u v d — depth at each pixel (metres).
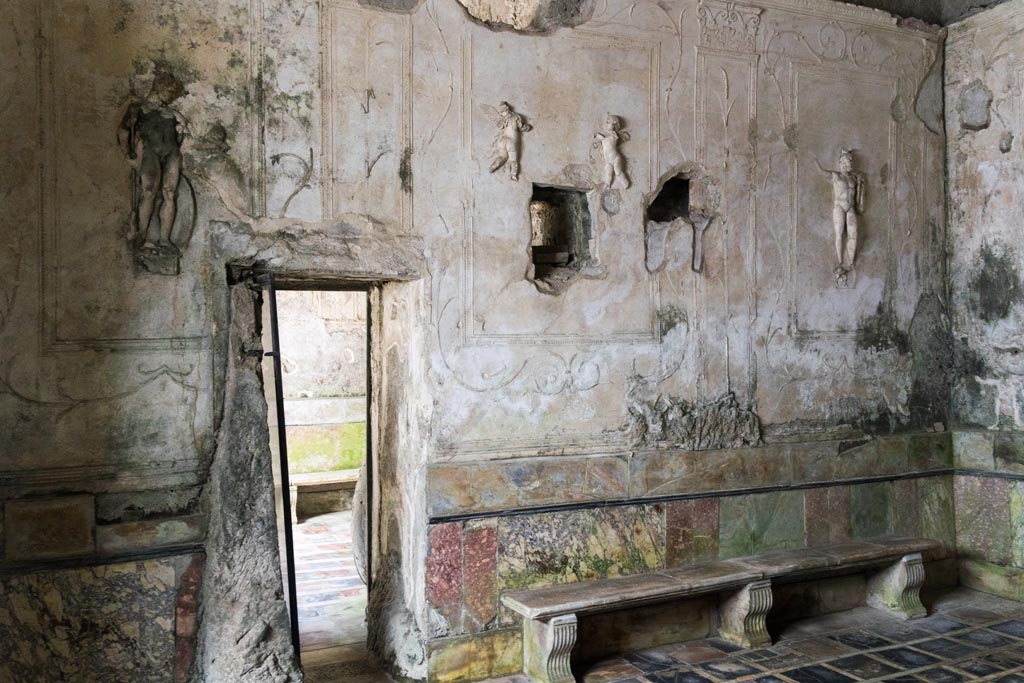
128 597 4.18
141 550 4.20
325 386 10.03
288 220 4.52
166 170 4.27
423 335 4.83
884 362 6.34
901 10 6.46
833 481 6.07
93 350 4.14
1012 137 6.16
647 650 5.27
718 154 5.70
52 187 4.07
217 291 4.38
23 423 4.00
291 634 4.45
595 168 5.30
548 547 5.09
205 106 4.36
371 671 4.95
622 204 5.38
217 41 4.39
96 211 4.16
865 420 6.25
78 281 4.11
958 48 6.52
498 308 5.02
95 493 4.13
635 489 5.38
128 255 4.21
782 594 5.81
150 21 4.27
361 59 4.68
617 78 5.36
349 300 10.15
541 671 4.78
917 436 6.44
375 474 5.52
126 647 4.17
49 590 4.02
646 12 5.45
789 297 5.95
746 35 5.79
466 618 4.85
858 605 6.10
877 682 4.71
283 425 4.48
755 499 5.77
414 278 4.85
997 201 6.27
